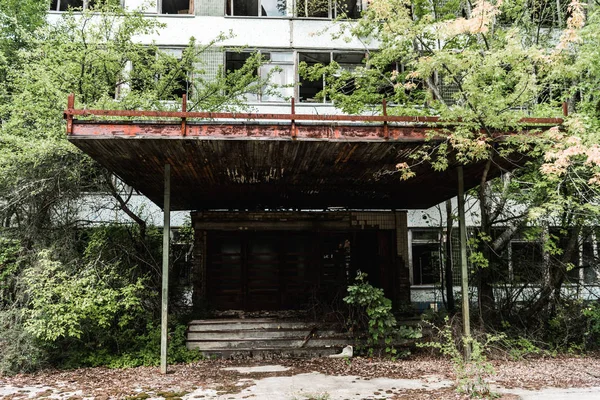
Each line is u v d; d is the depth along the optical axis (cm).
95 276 888
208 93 1164
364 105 1226
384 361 889
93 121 665
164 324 813
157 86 1112
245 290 1239
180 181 958
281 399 634
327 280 1260
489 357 907
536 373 794
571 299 1084
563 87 1073
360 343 955
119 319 912
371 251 1271
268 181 966
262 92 1450
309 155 772
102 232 1001
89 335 902
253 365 869
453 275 1422
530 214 830
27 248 973
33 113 959
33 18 1312
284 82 1541
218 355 939
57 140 919
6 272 923
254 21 1554
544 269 1060
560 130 736
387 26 959
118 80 1089
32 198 988
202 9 1541
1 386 725
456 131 704
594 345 1016
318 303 1115
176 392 677
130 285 902
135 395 664
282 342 964
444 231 1393
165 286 821
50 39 1048
